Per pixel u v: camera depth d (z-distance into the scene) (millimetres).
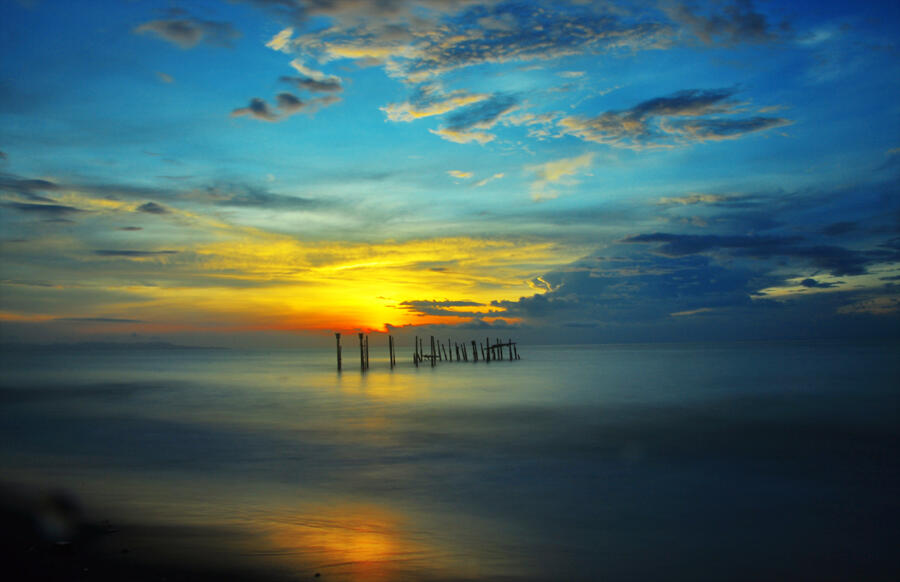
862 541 13492
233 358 195875
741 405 40031
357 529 13984
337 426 31984
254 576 10867
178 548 12273
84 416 37031
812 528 14367
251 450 24875
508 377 72500
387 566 11570
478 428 30938
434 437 28109
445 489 18141
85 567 11031
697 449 24562
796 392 48562
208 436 28688
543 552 12594
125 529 13562
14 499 16156
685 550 12867
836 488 18141
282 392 54281
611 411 37656
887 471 20359
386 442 26750
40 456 23484
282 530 13766
